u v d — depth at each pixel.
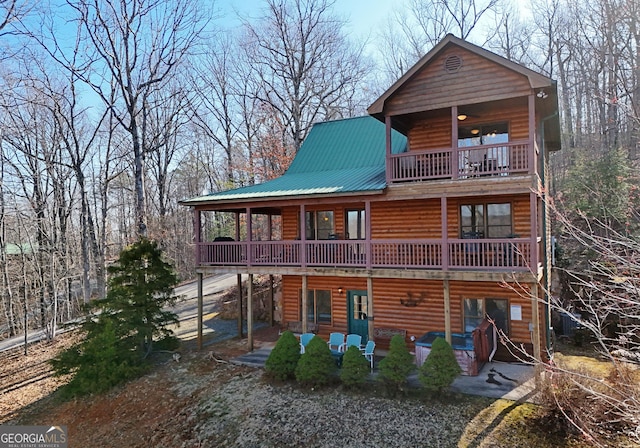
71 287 30.86
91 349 13.16
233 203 14.38
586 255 15.65
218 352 14.47
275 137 31.86
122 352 13.30
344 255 13.04
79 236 34.25
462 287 13.23
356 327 15.27
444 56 11.70
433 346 9.70
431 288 13.81
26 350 19.00
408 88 12.16
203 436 9.36
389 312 14.51
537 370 9.27
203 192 43.84
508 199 12.75
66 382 14.59
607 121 21.56
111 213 43.59
